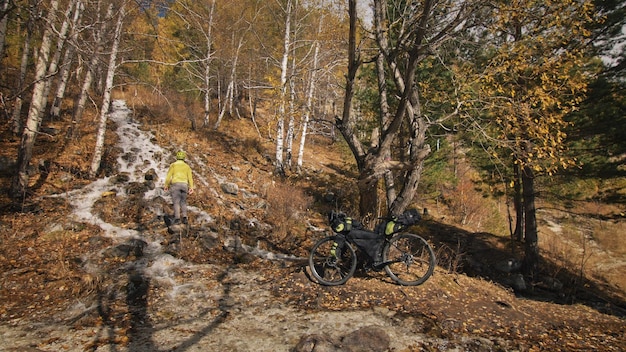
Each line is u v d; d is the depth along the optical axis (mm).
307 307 4820
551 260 14133
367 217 6746
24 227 7145
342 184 15930
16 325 4246
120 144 13312
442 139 13102
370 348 3795
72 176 9812
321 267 6113
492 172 13445
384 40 6363
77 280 5535
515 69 6328
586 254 17078
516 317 5047
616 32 10117
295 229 9664
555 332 4738
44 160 10172
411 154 6371
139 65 19266
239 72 21984
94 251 6723
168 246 7234
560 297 10125
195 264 6504
